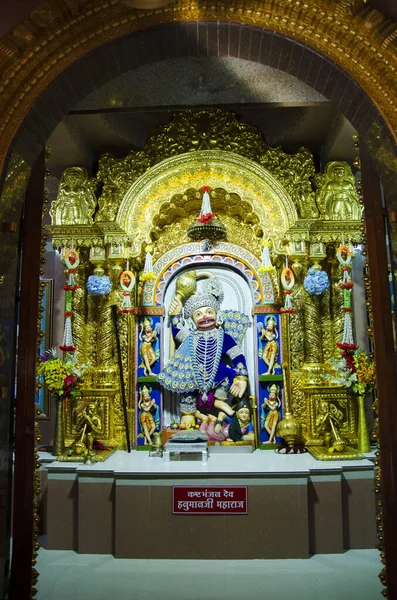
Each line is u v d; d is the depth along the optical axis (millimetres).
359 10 2898
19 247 3555
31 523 3297
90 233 5930
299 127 5785
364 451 5355
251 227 6180
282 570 4242
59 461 5031
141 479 4613
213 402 5730
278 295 5980
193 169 5758
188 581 4051
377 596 3760
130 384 5832
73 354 5645
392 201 3109
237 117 6051
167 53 3432
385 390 3283
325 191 5930
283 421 5477
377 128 3094
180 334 5871
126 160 5957
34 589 3275
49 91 3125
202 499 4559
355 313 6047
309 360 5844
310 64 3229
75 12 2982
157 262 6113
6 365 3080
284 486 4574
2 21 2857
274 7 3057
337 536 4609
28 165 3273
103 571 4258
